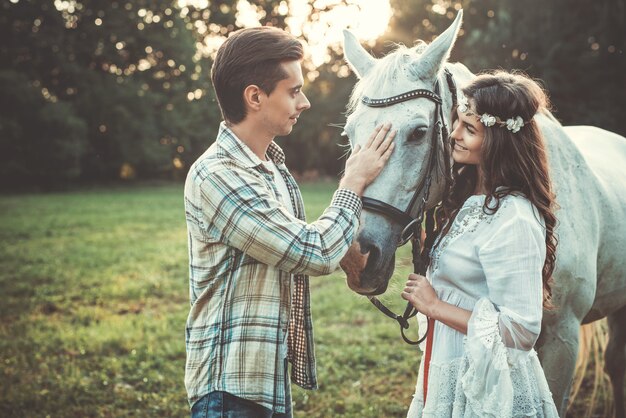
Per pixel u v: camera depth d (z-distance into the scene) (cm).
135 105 3312
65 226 1407
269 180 199
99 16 3359
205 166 190
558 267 256
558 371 268
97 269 879
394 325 576
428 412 198
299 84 193
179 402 414
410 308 225
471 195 216
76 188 3203
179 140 3581
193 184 192
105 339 545
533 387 192
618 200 305
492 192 195
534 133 199
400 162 221
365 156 211
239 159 193
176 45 3484
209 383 188
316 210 1650
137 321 609
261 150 202
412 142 222
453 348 200
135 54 3525
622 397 367
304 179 3744
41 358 502
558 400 270
